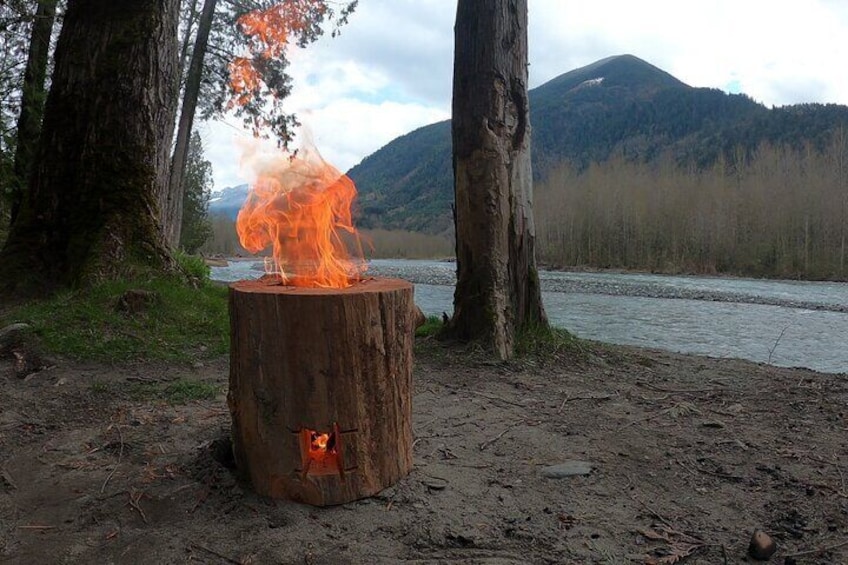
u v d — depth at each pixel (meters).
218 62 16.27
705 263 53.22
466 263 5.80
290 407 2.62
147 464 3.09
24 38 9.93
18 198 9.31
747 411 4.39
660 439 3.75
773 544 2.47
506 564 2.33
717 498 2.98
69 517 2.63
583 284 33.66
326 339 2.58
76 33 6.31
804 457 3.49
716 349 11.79
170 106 6.72
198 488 2.80
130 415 3.82
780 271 47.66
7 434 3.44
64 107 6.21
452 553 2.40
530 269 5.96
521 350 5.68
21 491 2.84
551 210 67.81
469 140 5.68
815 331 14.73
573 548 2.46
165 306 5.70
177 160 14.86
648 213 59.88
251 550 2.38
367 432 2.73
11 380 4.27
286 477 2.66
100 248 5.89
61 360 4.64
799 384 5.24
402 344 2.87
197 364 4.96
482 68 5.59
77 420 3.74
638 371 5.61
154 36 6.40
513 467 3.25
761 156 70.25
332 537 2.47
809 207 49.75
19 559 2.34
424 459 3.25
